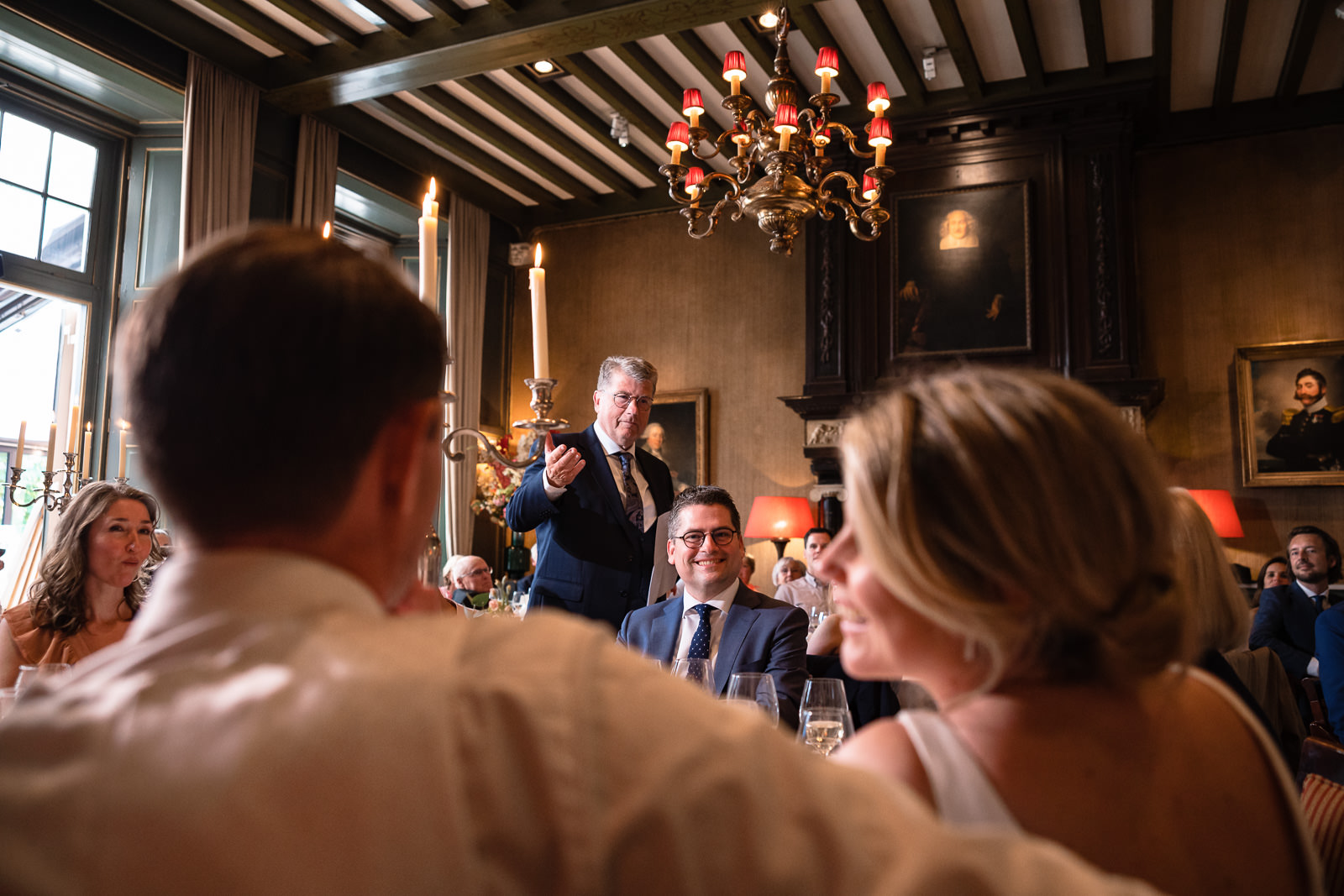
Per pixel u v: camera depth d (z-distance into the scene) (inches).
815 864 15.9
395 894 14.9
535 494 121.0
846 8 226.1
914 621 27.2
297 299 20.0
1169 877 24.4
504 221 330.0
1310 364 246.8
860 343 273.1
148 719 16.4
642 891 15.4
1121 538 24.7
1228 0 211.0
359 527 20.5
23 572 206.1
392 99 260.1
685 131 148.0
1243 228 259.4
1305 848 27.0
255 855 14.9
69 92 219.9
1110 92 249.3
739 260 309.4
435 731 16.1
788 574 231.1
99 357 227.5
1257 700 91.3
